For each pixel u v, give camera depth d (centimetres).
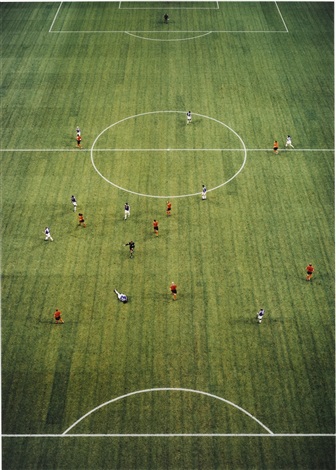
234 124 5309
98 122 5338
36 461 2881
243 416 3055
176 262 3922
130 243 3888
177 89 5803
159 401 3119
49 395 3153
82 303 3650
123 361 3312
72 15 7206
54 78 5984
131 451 2916
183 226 4206
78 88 5825
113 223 4238
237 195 4497
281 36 6762
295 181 4647
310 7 7375
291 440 2958
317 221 4259
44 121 5359
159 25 6981
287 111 5491
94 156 4916
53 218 4294
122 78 5981
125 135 5172
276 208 4375
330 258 3962
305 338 3444
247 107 5544
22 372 3266
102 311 3597
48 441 2956
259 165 4816
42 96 5706
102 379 3225
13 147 5025
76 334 3466
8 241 4106
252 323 3525
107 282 3788
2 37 6738
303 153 4956
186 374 3247
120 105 5566
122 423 3027
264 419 3042
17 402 3120
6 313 3594
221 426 3014
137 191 4534
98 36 6762
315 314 3584
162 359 3322
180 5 7419
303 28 6925
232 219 4272
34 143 5075
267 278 3812
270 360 3325
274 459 2888
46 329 3494
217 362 3309
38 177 4688
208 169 4766
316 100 5650
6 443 2947
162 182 4625
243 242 4078
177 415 3058
